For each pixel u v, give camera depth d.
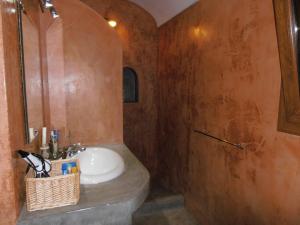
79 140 1.88
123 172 1.35
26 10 1.15
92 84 1.87
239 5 1.64
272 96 1.38
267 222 1.45
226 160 1.86
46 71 1.66
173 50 2.75
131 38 3.06
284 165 1.31
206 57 2.09
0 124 0.80
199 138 2.26
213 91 2.00
